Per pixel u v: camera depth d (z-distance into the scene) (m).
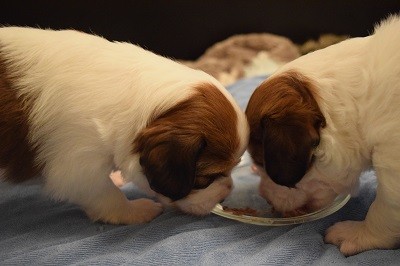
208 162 0.57
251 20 1.31
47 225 0.65
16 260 0.59
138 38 1.28
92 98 0.59
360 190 0.67
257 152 0.60
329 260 0.58
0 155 0.62
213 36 1.31
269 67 1.18
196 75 0.59
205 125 0.56
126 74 0.59
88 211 0.65
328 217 0.63
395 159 0.56
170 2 1.26
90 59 0.60
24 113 0.60
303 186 0.61
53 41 0.61
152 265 0.58
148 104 0.58
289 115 0.57
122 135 0.58
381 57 0.57
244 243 0.60
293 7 1.29
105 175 0.61
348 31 1.30
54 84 0.59
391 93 0.56
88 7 1.22
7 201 0.70
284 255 0.58
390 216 0.57
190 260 0.58
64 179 0.60
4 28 0.63
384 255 0.58
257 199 0.68
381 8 1.26
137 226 0.64
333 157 0.58
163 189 0.56
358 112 0.57
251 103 0.59
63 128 0.59
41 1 1.19
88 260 0.58
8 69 0.60
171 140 0.56
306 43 1.28
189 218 0.63
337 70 0.58
